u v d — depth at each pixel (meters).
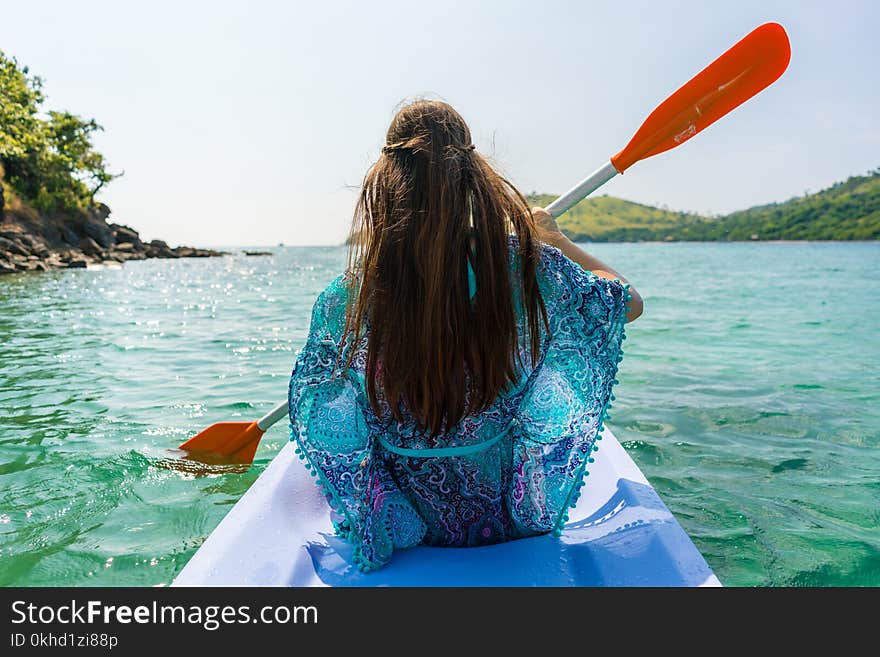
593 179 1.90
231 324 7.58
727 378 4.21
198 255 54.03
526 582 1.34
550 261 1.36
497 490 1.47
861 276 17.23
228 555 1.44
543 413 1.45
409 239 1.28
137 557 1.98
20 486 2.49
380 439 1.43
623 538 1.48
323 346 1.39
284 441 3.01
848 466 2.66
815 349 5.36
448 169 1.28
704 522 2.18
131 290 13.66
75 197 35.84
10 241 24.44
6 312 8.83
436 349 1.29
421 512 1.47
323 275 22.89
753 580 1.83
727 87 1.74
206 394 3.93
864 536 2.08
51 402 3.72
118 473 2.61
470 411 1.36
